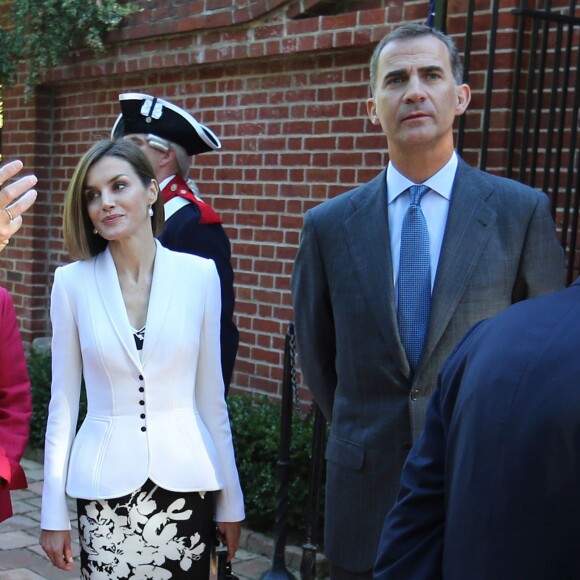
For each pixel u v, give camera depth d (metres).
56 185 6.32
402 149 2.33
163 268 2.56
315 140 4.67
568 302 1.29
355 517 2.39
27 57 5.96
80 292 2.52
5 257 6.60
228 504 2.59
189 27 5.08
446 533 1.32
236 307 5.11
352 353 2.40
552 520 1.16
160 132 3.36
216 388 2.62
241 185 5.07
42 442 5.49
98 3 5.46
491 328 1.34
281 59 4.80
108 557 2.43
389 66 2.31
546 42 3.52
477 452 1.24
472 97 3.83
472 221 2.32
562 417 1.16
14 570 3.84
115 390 2.47
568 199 3.56
